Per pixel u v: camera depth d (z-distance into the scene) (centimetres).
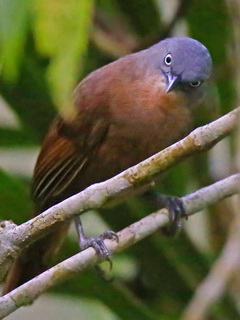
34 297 791
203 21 1164
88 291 1075
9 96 1103
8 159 1344
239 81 872
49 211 741
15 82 1078
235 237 892
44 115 1116
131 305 1070
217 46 1159
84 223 1324
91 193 743
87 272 1057
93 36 1203
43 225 739
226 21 1150
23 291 784
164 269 1136
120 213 1118
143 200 1117
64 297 1086
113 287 1067
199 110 1158
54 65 628
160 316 1101
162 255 1129
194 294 1090
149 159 749
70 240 1075
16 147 1202
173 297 1145
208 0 1157
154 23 1245
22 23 639
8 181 1049
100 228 1327
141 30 1251
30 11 637
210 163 1195
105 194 745
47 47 630
